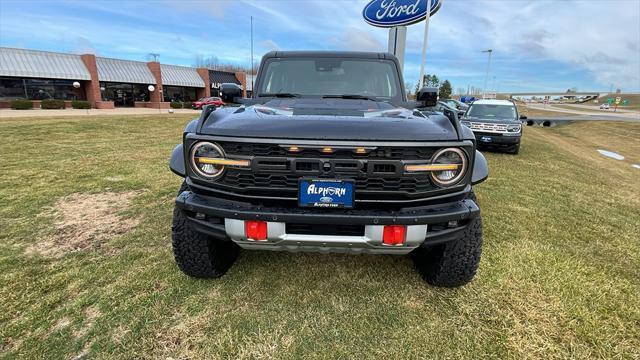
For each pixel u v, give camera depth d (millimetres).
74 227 3619
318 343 2035
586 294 2574
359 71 3326
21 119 16656
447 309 2354
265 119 2074
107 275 2686
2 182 5309
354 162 1893
